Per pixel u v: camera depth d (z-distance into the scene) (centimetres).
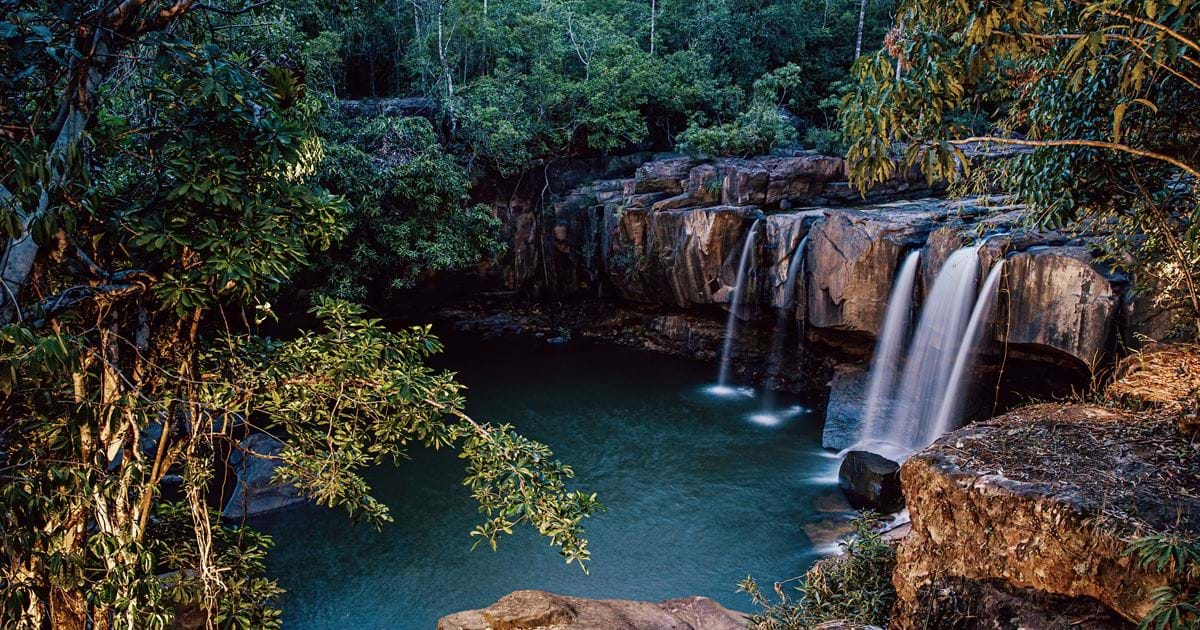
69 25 387
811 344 1900
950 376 1475
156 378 517
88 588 488
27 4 385
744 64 3078
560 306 2572
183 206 438
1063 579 425
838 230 1697
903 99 439
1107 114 582
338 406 577
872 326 1666
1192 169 414
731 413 1800
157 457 529
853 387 1702
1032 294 1306
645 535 1238
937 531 500
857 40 3075
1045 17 485
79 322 461
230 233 438
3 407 409
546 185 2552
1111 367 1064
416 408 557
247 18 887
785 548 1195
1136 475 457
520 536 1230
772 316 1994
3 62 372
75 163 358
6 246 383
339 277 2161
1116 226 852
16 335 323
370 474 1447
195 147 427
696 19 3145
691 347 2214
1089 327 1219
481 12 2689
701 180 2144
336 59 2194
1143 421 551
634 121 2595
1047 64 581
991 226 1427
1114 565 398
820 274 1750
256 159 451
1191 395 554
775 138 2355
